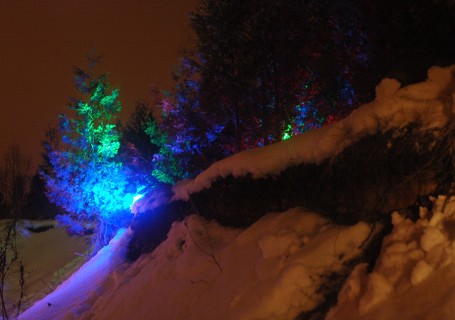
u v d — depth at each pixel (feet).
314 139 16.88
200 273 18.71
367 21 25.84
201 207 24.08
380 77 24.50
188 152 37.76
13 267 58.39
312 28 31.53
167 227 29.19
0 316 41.06
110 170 50.80
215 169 22.53
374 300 10.82
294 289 12.91
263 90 32.42
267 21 31.24
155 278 22.20
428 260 10.84
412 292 10.44
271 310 12.76
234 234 20.12
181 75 37.35
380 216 13.94
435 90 14.26
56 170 51.85
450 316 9.36
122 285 26.35
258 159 19.25
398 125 14.24
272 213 18.21
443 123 13.37
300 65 31.91
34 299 45.11
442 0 22.48
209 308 15.48
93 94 52.42
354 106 27.99
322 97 32.76
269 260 14.80
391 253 11.53
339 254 13.35
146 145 50.47
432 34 22.34
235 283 15.48
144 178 50.14
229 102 33.71
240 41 31.76
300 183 17.10
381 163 14.29
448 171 12.99
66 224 53.36
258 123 34.17
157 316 18.81
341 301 11.77
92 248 53.42
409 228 12.24
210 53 32.78
